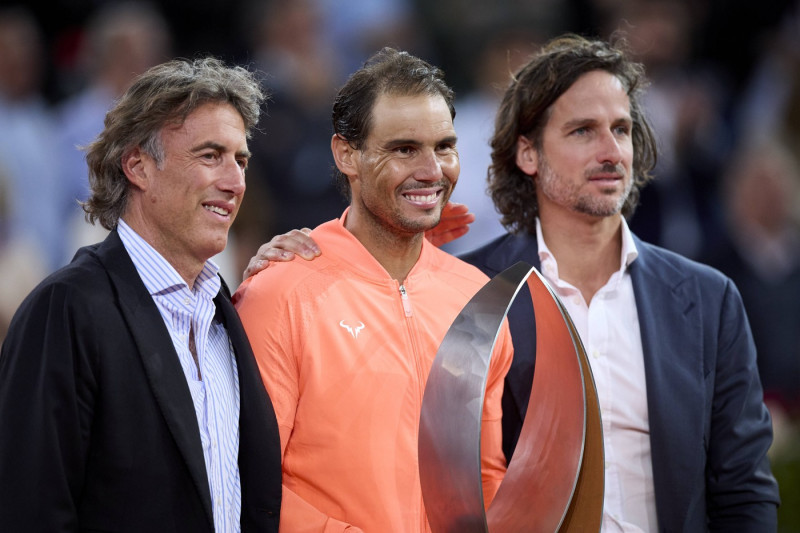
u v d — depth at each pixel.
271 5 25.84
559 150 12.36
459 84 28.36
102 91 23.25
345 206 23.17
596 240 12.59
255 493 10.13
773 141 25.17
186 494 9.58
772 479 12.10
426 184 10.70
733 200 23.14
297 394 10.66
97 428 9.43
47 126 24.58
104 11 27.48
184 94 9.95
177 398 9.62
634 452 12.03
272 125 23.44
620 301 12.46
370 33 27.11
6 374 9.30
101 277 9.71
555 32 27.48
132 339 9.61
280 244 11.30
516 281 10.05
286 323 10.71
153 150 9.95
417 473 10.59
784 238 22.09
